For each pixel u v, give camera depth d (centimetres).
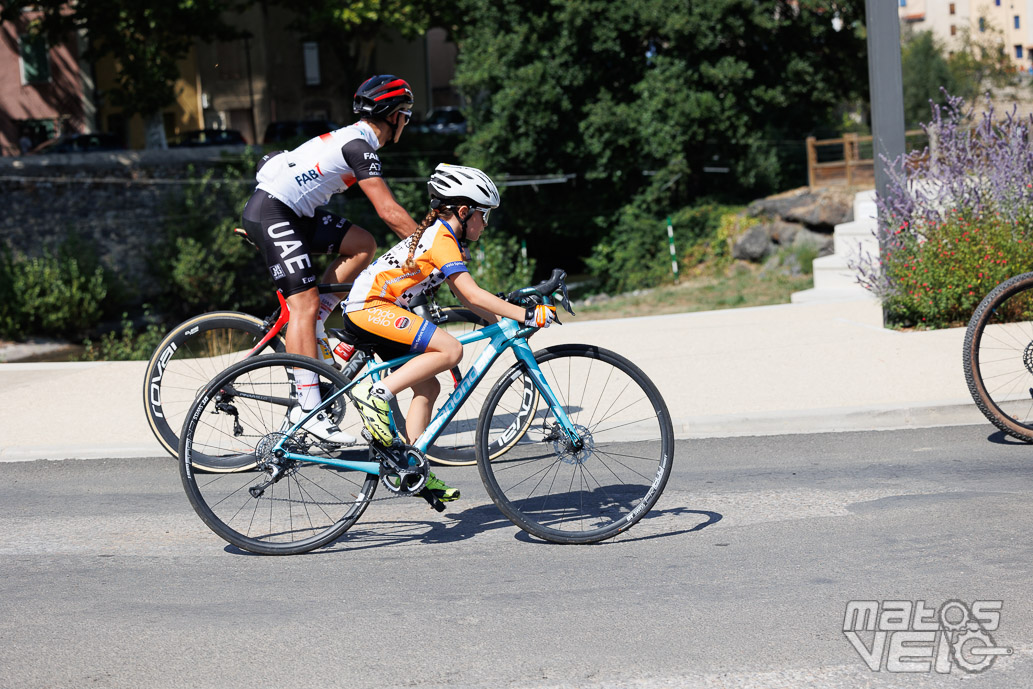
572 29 3272
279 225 577
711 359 936
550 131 3478
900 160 1115
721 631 389
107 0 3428
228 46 5347
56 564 488
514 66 3406
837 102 3588
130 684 361
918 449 638
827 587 426
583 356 492
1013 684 340
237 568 476
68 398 880
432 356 477
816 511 525
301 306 583
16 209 3262
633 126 3303
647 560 468
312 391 494
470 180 472
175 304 3519
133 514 566
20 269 3122
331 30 4372
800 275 2705
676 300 2517
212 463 529
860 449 647
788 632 386
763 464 621
